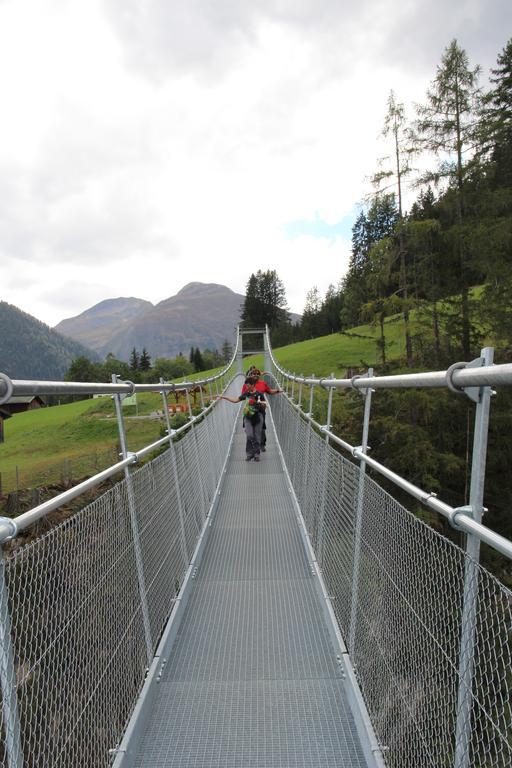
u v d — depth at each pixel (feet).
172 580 12.93
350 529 10.28
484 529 4.13
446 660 5.27
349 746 8.46
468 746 4.55
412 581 6.36
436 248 53.01
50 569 5.70
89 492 22.62
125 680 8.37
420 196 54.65
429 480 43.09
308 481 18.49
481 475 4.57
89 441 84.07
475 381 4.32
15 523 4.72
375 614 8.21
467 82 51.70
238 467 33.19
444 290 52.90
